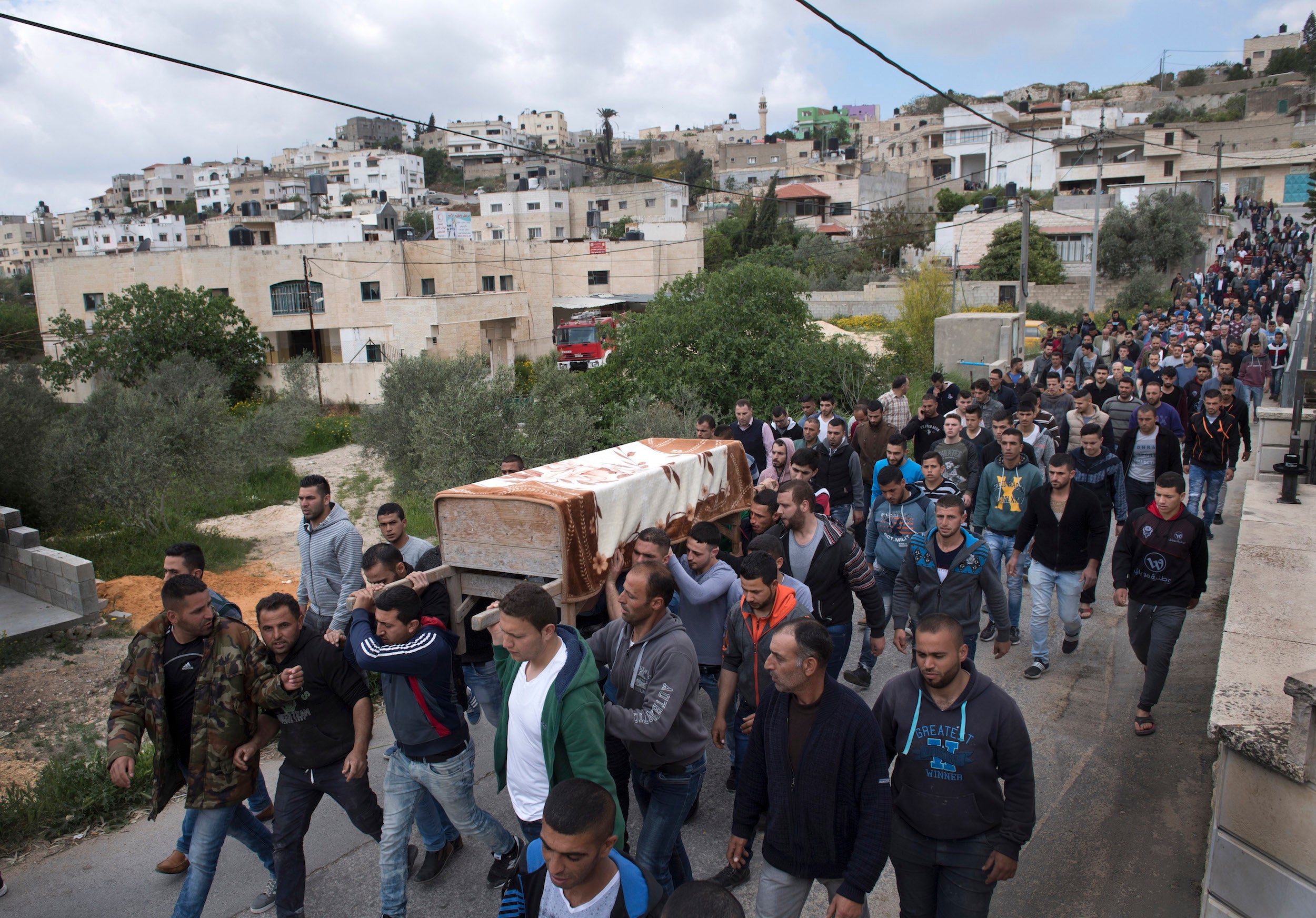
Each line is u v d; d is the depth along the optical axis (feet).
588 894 8.17
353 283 121.29
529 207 208.13
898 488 21.53
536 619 10.91
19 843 16.16
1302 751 10.39
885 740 11.46
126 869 15.28
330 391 102.78
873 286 134.31
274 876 14.32
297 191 335.26
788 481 17.51
